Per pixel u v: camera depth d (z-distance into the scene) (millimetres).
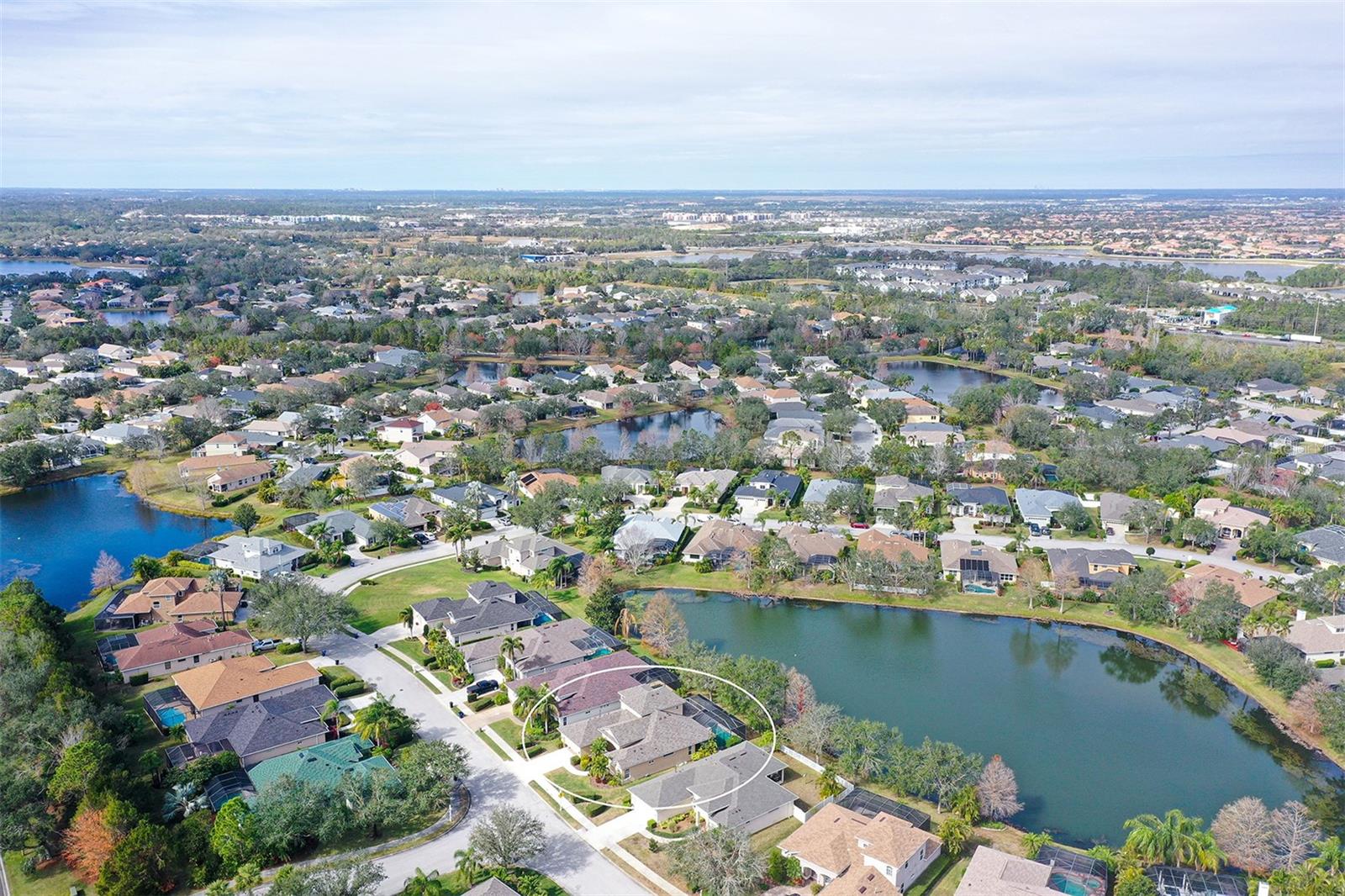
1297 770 104062
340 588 146625
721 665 113812
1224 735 111312
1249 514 167875
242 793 91062
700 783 93188
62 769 88562
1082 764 104375
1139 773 102812
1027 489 186750
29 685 102125
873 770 97375
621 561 157375
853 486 180375
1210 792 99688
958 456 199125
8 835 81875
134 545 166750
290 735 101062
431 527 173000
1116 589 141250
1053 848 85000
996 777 92500
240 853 81750
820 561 153750
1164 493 183500
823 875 81562
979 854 83312
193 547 159375
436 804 91000
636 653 124438
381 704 102188
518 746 103875
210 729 101062
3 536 170125
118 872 78125
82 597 144875
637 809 92125
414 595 144375
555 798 94688
